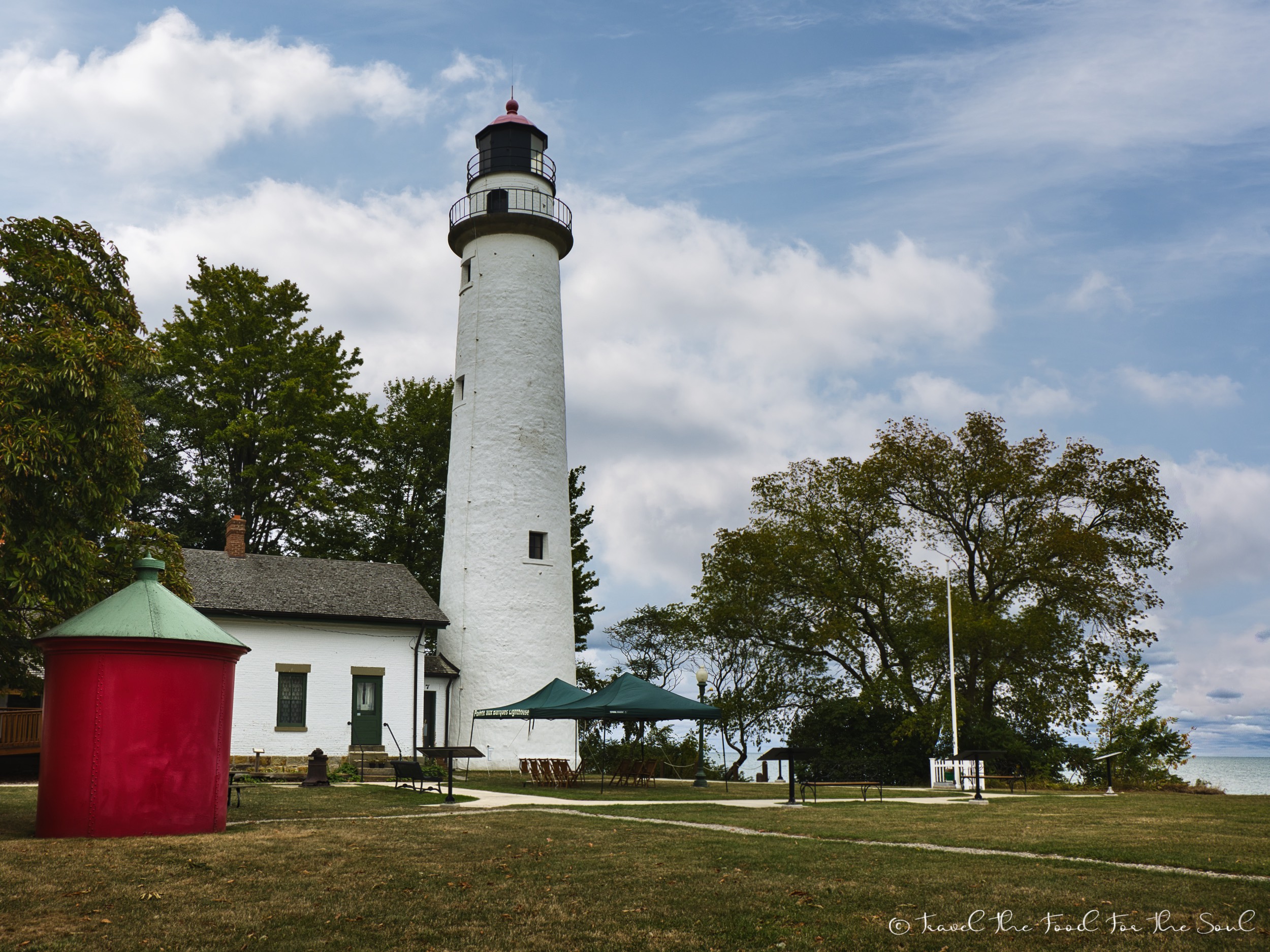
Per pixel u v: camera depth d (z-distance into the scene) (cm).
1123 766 3388
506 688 3284
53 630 1345
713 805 1856
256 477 3838
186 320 3859
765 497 4006
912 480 3762
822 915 786
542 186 3622
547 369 3534
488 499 3400
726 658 4159
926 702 3556
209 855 1078
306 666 2969
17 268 1495
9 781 2200
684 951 688
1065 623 3538
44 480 1396
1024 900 828
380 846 1155
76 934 732
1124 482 3581
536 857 1074
